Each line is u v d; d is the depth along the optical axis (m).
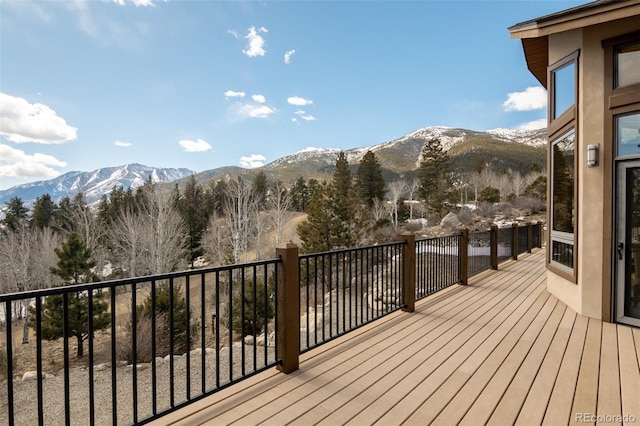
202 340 2.11
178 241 28.39
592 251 3.93
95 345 11.68
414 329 3.49
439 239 5.32
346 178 38.91
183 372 5.59
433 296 4.91
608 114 3.78
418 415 1.93
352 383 2.33
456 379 2.40
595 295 3.90
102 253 26.69
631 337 3.28
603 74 3.82
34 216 32.31
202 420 1.87
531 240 10.20
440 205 38.12
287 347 2.48
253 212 32.28
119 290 19.52
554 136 4.89
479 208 31.11
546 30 4.05
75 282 14.51
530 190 33.78
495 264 7.07
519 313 4.09
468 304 4.49
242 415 1.93
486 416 1.93
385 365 2.63
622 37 3.62
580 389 2.25
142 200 30.52
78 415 4.62
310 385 2.30
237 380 2.22
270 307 11.20
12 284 22.78
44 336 10.57
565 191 4.63
